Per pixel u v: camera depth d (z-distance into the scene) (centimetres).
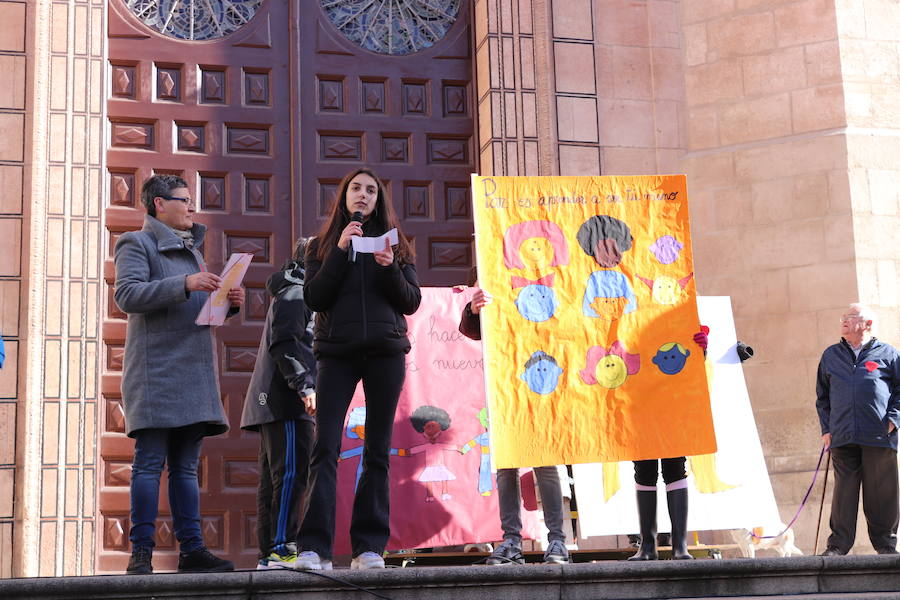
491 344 599
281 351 580
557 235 617
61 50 850
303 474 592
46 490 786
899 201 918
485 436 723
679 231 624
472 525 707
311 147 917
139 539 518
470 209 939
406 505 702
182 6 913
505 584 478
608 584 490
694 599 493
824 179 914
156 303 530
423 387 723
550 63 942
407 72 948
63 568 782
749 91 948
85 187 838
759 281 920
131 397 535
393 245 530
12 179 820
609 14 964
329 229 546
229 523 841
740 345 753
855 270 893
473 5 968
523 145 922
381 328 529
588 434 594
